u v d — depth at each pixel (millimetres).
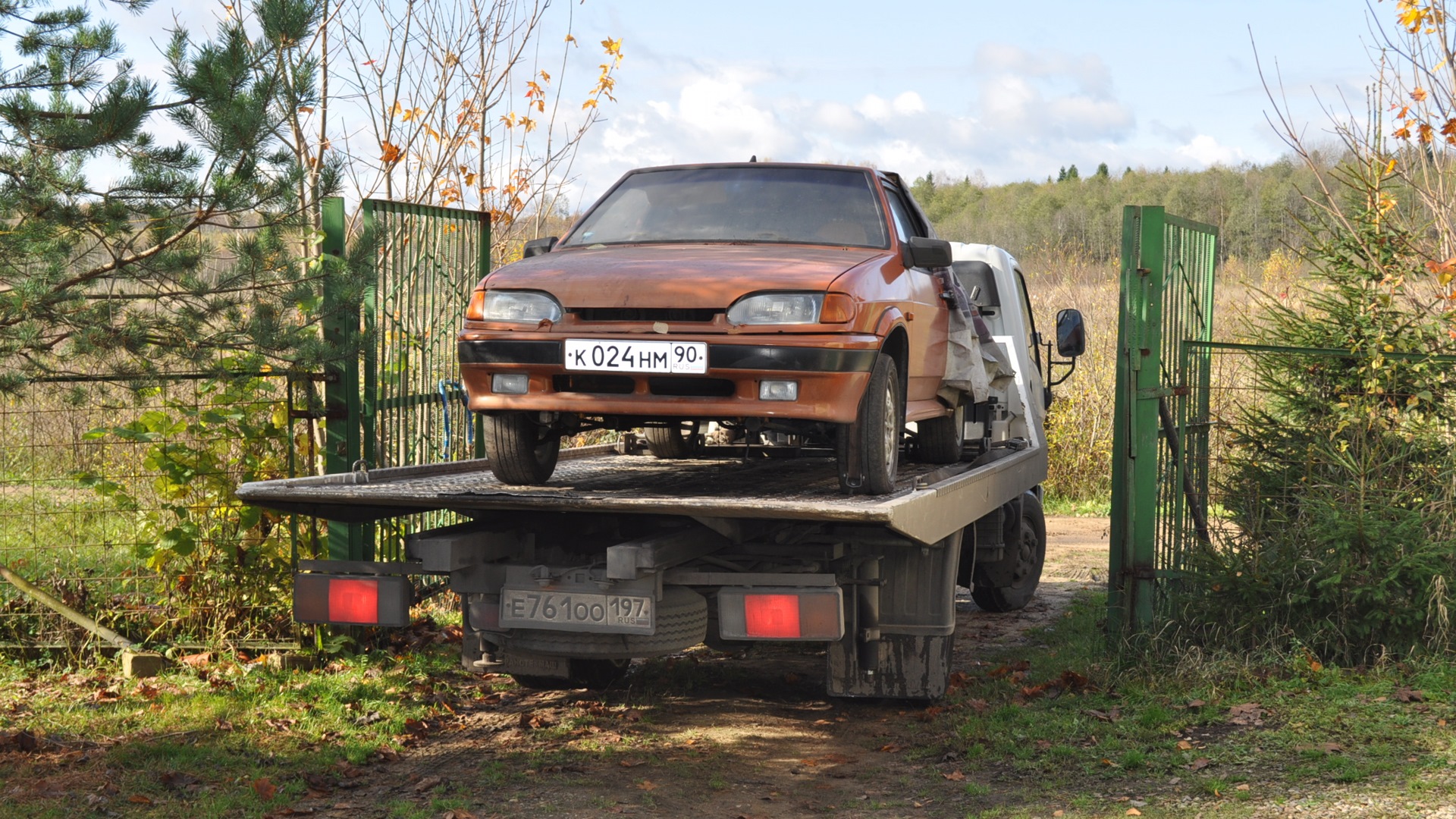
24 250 5336
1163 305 6859
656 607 5031
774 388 4793
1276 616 6473
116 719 5477
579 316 5008
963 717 5641
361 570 5281
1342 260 7727
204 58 5508
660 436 7348
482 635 5523
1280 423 7555
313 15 5758
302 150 9117
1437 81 7746
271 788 4609
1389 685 5715
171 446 6512
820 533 5418
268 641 6586
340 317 6363
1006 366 7766
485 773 4906
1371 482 6770
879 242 5961
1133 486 6824
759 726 5730
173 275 5703
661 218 6285
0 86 5609
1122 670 6367
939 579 5699
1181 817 4207
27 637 6562
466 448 7848
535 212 11461
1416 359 6984
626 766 5059
